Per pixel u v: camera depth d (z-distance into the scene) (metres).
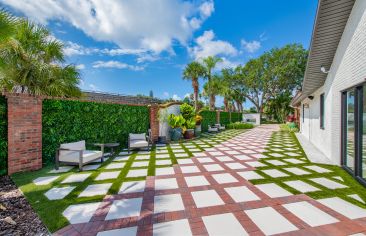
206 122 17.34
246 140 10.95
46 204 3.07
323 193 3.49
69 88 6.64
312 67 5.99
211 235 2.31
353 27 4.12
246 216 2.73
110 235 2.31
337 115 5.36
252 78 30.84
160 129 10.45
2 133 4.41
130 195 3.43
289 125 18.83
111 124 7.75
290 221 2.60
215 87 21.55
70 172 4.78
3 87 5.34
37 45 6.03
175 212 2.85
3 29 3.37
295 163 5.67
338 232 2.36
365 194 3.43
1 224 2.50
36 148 5.00
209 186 3.86
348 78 4.47
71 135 6.08
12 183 4.02
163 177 4.41
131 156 6.67
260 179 4.26
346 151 5.07
